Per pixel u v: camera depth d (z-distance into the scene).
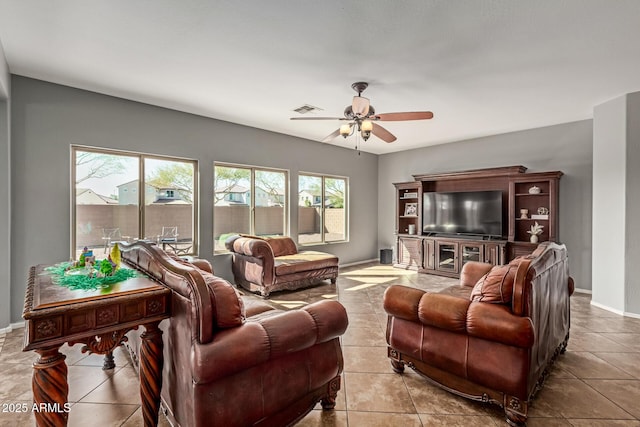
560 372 2.38
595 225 4.06
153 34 2.47
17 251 3.22
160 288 1.59
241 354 1.42
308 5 2.10
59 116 3.45
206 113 4.46
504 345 1.81
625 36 2.46
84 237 3.71
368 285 5.06
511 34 2.44
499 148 5.57
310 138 6.00
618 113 3.75
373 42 2.56
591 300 4.14
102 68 3.06
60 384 1.34
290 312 1.75
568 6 2.10
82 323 1.36
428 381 2.26
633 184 3.62
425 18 2.24
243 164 5.08
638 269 3.58
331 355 1.88
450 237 5.81
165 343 1.72
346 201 6.89
